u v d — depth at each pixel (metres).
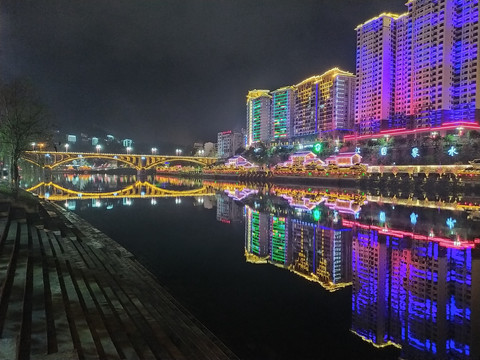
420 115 120.94
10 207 23.34
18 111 42.72
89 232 31.95
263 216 52.09
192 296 18.06
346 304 18.47
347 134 158.75
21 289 9.53
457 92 113.56
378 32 136.50
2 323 7.52
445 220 46.62
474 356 13.20
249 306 17.39
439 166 86.62
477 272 24.05
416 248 31.14
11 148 48.22
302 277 23.11
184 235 36.38
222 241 33.97
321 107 170.62
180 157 187.50
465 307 18.17
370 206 62.91
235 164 176.50
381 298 19.42
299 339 14.06
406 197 80.12
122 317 11.23
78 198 73.62
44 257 14.33
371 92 139.50
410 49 127.62
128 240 32.28
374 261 27.16
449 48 113.50
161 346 10.07
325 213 54.44
